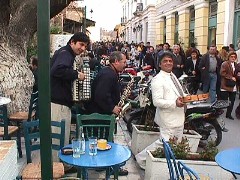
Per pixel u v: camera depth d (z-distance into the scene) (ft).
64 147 12.26
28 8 23.77
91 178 14.90
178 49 32.86
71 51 14.48
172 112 15.14
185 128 20.02
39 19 8.45
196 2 62.49
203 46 60.29
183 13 70.64
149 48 47.85
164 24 92.02
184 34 70.44
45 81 8.71
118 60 15.60
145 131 18.28
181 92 15.53
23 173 10.98
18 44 24.34
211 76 31.35
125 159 11.25
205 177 13.35
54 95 14.30
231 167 10.46
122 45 87.66
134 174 16.21
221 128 20.85
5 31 23.41
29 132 13.16
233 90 28.02
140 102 21.52
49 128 8.95
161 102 14.70
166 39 85.20
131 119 22.74
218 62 31.53
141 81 28.22
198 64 34.30
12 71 21.61
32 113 18.37
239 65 28.12
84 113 16.60
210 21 58.54
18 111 21.21
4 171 8.98
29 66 26.50
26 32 24.67
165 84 14.94
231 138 22.95
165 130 15.31
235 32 48.37
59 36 43.42
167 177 14.03
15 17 24.03
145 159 16.40
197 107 20.11
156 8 98.94
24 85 22.44
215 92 31.48
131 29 147.43
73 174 14.64
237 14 47.73
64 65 13.84
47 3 8.39
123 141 21.43
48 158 9.08
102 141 12.21
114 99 15.89
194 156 14.70
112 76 15.33
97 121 14.90
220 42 51.96
